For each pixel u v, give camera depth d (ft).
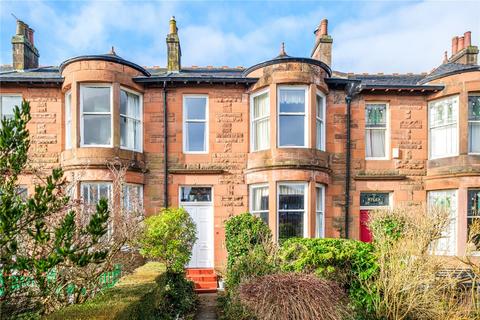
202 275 30.63
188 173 32.81
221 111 33.37
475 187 31.17
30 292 14.12
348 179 33.42
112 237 17.70
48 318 11.06
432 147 34.40
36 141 32.32
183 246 24.66
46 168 31.91
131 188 30.73
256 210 32.68
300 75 31.04
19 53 36.55
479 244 24.04
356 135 34.04
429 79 34.73
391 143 34.22
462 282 20.90
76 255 10.42
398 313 18.78
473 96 33.04
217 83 33.17
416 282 18.38
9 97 32.81
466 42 38.65
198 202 33.30
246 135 33.27
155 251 23.00
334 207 33.19
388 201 34.14
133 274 19.56
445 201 32.65
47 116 32.58
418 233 21.20
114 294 14.82
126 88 31.91
